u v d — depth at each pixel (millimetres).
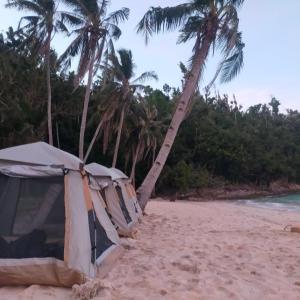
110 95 29688
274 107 82125
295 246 10094
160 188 48344
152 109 36719
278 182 62625
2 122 32812
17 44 37375
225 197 51375
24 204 6098
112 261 7223
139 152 36438
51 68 35500
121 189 12734
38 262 5719
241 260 8148
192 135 55469
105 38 23875
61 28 26109
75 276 5668
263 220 19766
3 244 5805
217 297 5652
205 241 10453
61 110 39562
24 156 6441
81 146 24453
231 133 57031
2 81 33750
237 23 16875
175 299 5465
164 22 17734
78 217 6172
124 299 5348
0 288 5633
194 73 16844
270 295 5891
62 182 6285
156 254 8445
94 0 23719
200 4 16906
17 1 25656
